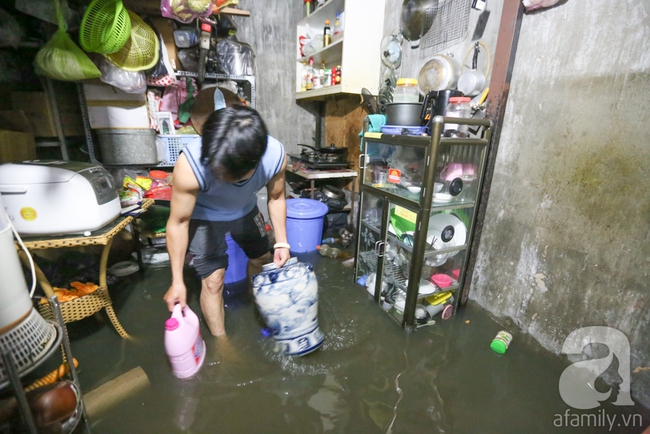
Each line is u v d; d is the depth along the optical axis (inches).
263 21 117.0
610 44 45.3
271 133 127.6
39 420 35.9
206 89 101.8
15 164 49.8
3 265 32.2
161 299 75.0
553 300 57.3
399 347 60.6
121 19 67.8
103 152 88.3
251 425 44.6
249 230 62.1
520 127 59.1
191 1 72.0
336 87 95.5
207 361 54.7
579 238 52.2
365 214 80.7
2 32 72.4
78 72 68.2
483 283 71.0
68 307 53.4
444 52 75.4
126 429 43.6
